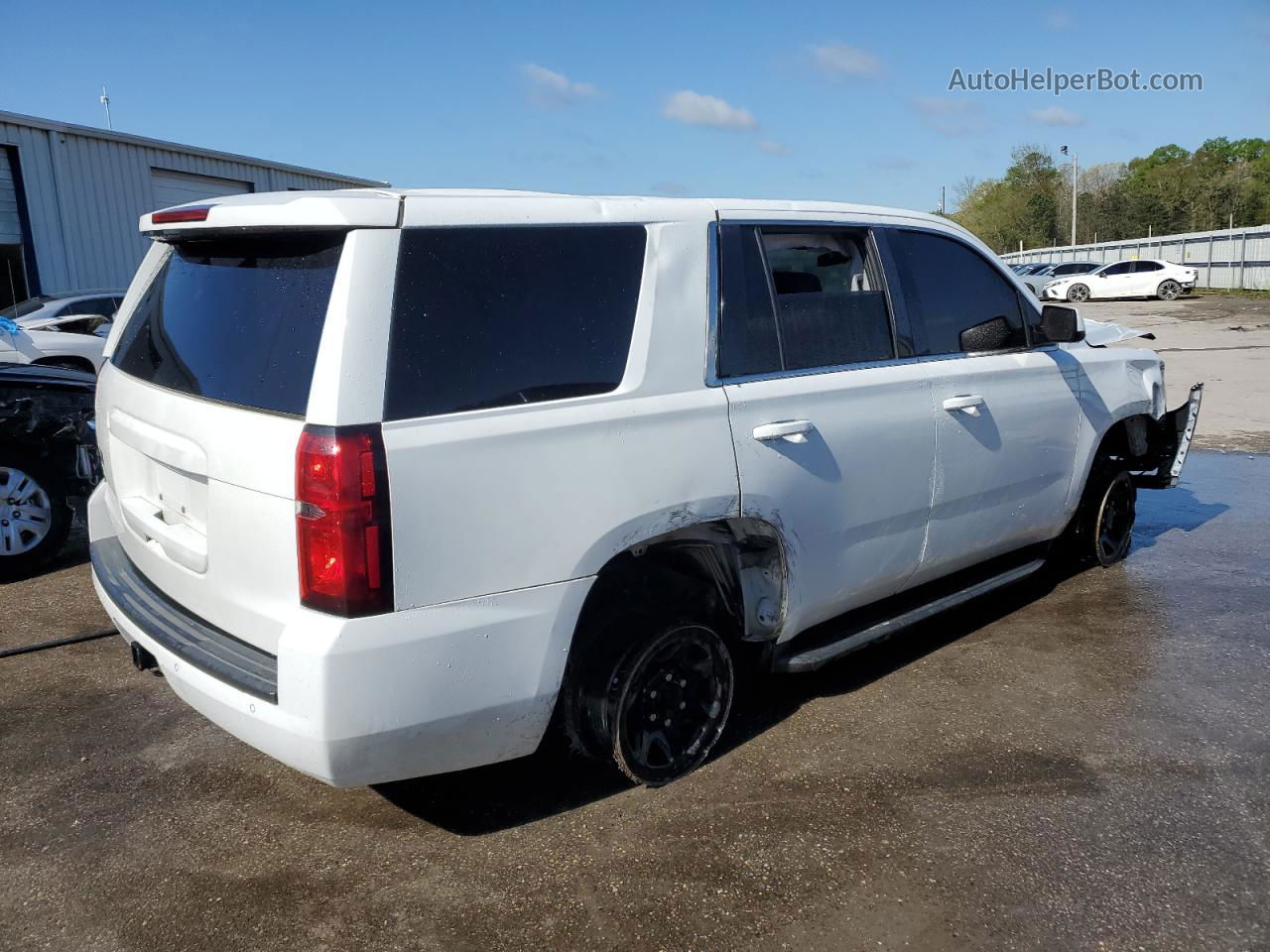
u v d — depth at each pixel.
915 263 4.23
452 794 3.39
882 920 2.74
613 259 3.13
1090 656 4.56
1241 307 31.77
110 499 3.80
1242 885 2.88
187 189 18.77
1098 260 55.72
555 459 2.88
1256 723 3.89
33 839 3.15
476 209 2.85
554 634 2.91
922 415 4.04
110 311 13.20
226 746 3.74
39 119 15.70
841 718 3.95
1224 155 103.00
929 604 4.36
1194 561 6.03
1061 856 3.03
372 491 2.55
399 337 2.66
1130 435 5.62
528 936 2.69
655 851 3.06
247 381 2.81
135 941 2.68
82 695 4.16
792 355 3.63
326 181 22.58
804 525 3.59
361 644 2.57
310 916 2.78
